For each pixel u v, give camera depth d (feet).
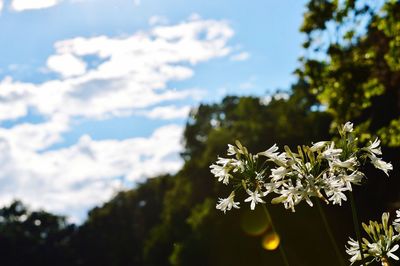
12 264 320.09
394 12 53.57
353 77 59.98
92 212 337.31
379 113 109.19
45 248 326.85
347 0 55.26
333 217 101.81
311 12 59.16
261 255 117.50
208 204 142.92
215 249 130.62
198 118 230.68
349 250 9.77
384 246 9.48
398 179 99.81
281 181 9.57
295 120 156.87
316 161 9.49
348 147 9.57
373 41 67.26
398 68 55.98
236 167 9.95
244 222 122.93
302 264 104.17
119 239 295.48
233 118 226.38
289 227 105.81
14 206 347.56
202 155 184.44
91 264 311.88
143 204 298.15
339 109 61.41
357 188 101.71
